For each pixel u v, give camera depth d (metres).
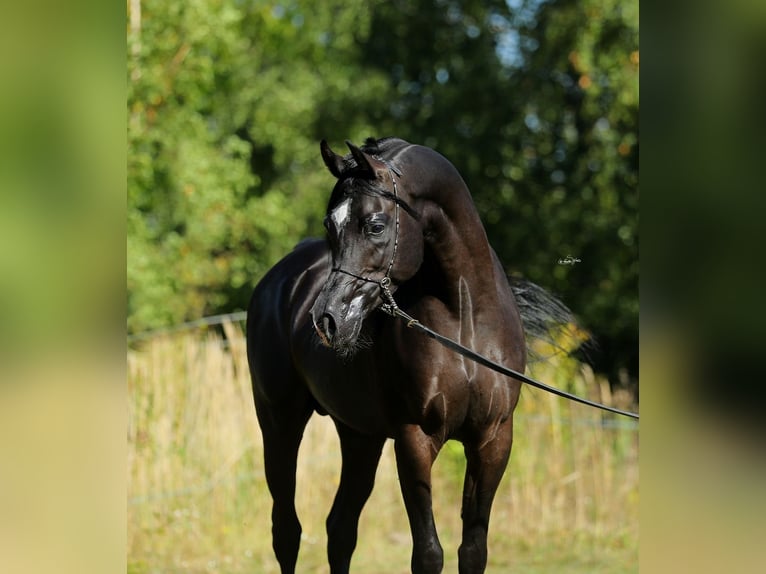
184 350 13.10
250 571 11.25
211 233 23.17
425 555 6.50
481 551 6.69
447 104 27.12
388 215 6.16
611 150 25.59
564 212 25.62
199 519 12.27
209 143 23.42
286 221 25.94
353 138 28.62
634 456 13.34
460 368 6.59
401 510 13.09
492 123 27.00
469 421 6.71
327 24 30.88
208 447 12.73
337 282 6.07
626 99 24.53
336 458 13.02
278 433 8.70
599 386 14.03
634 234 24.83
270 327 8.65
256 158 30.55
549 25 26.50
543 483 12.92
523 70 27.25
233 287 25.48
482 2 27.88
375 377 6.96
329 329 5.98
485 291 6.76
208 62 19.89
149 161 19.88
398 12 28.41
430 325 6.66
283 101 29.45
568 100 27.48
